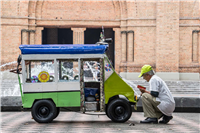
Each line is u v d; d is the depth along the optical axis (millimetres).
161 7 24172
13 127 7344
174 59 24219
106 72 8156
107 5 25375
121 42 25422
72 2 25141
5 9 24156
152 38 24719
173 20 24125
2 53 24203
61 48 8164
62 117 9500
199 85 20656
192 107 11367
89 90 8430
